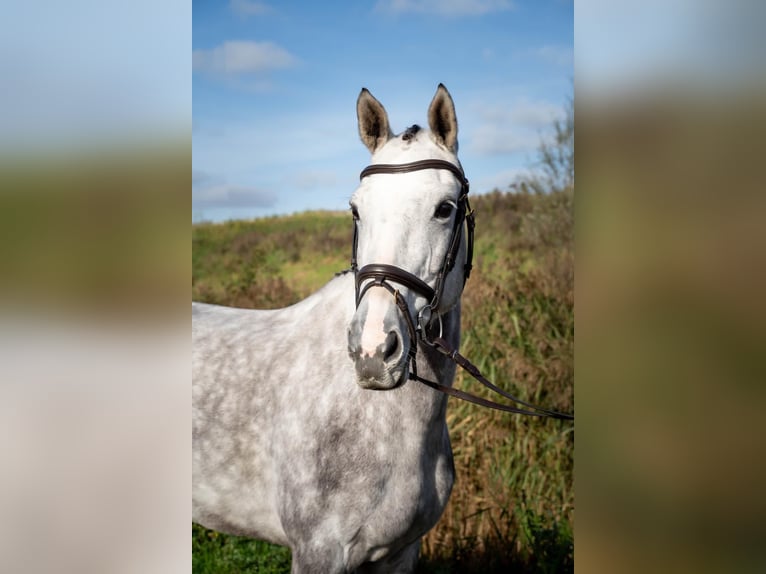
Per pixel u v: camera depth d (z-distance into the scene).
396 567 2.31
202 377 2.46
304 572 2.03
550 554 3.09
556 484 3.74
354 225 2.12
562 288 4.93
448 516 3.51
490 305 4.85
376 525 2.03
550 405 4.15
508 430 4.02
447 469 2.23
